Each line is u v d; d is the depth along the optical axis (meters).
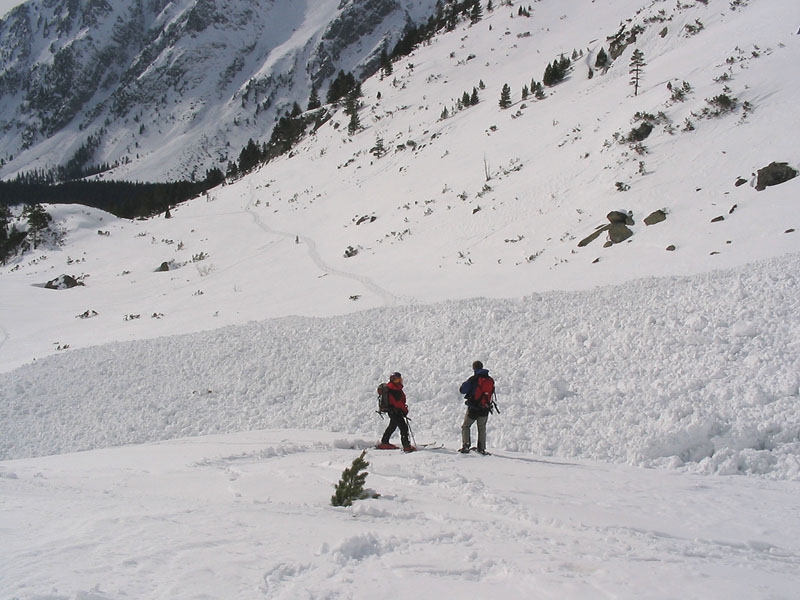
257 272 46.66
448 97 81.38
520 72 77.50
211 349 22.55
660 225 25.78
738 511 6.55
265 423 15.38
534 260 29.00
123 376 21.50
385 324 21.69
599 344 15.70
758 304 14.78
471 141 56.75
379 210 52.09
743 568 4.20
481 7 121.12
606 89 48.47
